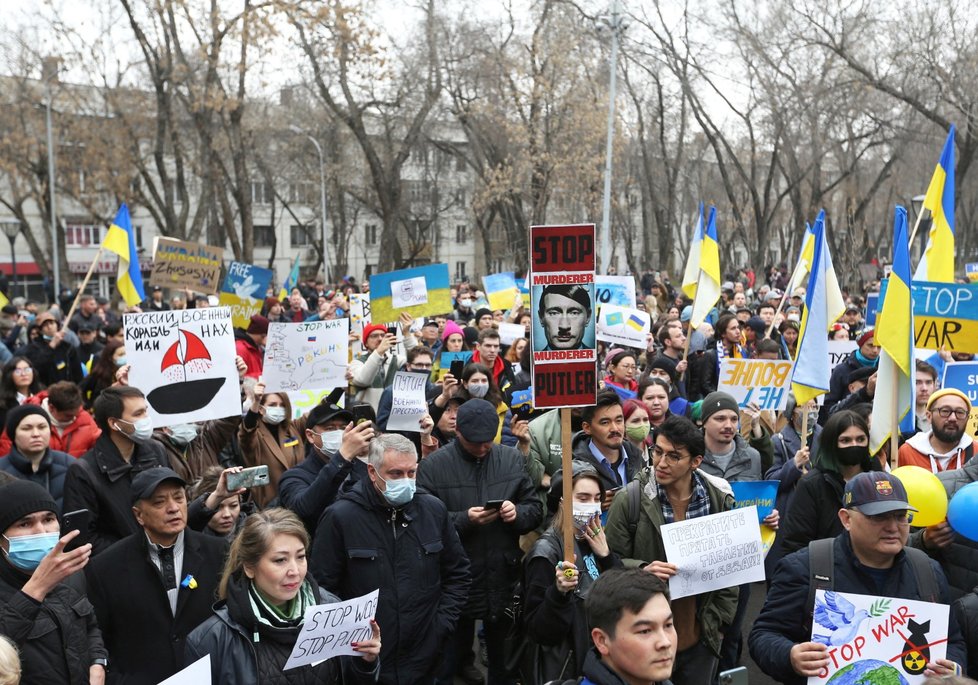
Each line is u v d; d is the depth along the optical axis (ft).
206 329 22.61
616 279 44.78
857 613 13.39
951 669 13.10
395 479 17.06
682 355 38.68
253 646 13.08
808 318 25.09
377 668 14.35
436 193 191.93
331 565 17.12
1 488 14.26
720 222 206.28
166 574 15.69
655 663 11.48
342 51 97.86
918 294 27.32
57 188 143.33
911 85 109.40
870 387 29.01
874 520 13.65
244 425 24.03
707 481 17.74
